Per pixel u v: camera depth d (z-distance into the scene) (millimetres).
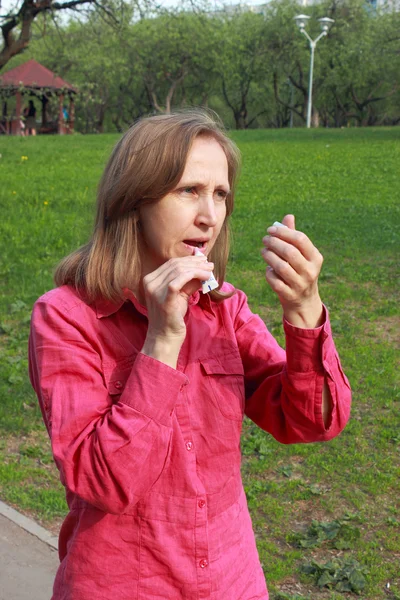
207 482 1663
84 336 1656
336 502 4391
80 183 16578
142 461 1490
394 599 3562
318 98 56969
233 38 51812
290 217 1635
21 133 39844
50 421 1581
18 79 41031
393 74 53094
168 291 1509
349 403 1766
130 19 22094
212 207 1641
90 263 1673
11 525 4023
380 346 6754
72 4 20844
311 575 3723
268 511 4297
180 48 49938
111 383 1636
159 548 1593
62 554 1747
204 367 1719
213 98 64875
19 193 14891
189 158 1620
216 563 1636
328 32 51719
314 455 4883
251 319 1910
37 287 8391
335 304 7922
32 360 1724
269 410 1820
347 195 15195
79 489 1506
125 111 65000
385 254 9984
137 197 1626
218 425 1693
